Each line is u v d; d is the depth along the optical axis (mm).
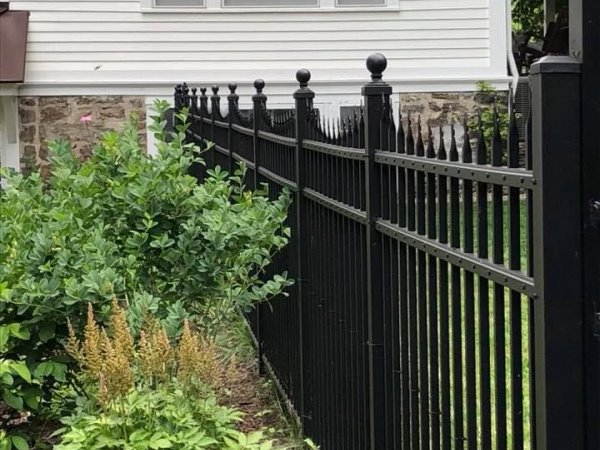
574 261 1715
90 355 3307
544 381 1731
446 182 2447
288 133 4742
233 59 13281
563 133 1702
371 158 3062
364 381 3305
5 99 12719
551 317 1720
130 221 4559
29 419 4262
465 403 2484
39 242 3947
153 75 13125
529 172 1815
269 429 4621
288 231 4613
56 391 4152
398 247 2873
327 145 3764
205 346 3553
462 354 2430
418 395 2752
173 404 3326
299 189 4391
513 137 1926
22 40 12539
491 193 2104
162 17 13094
